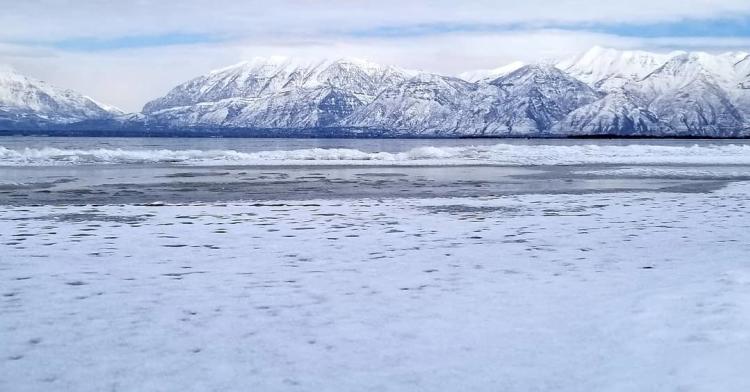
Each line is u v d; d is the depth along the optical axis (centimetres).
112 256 1045
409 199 1970
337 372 533
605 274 888
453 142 14462
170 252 1083
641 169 3422
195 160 4006
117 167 3359
